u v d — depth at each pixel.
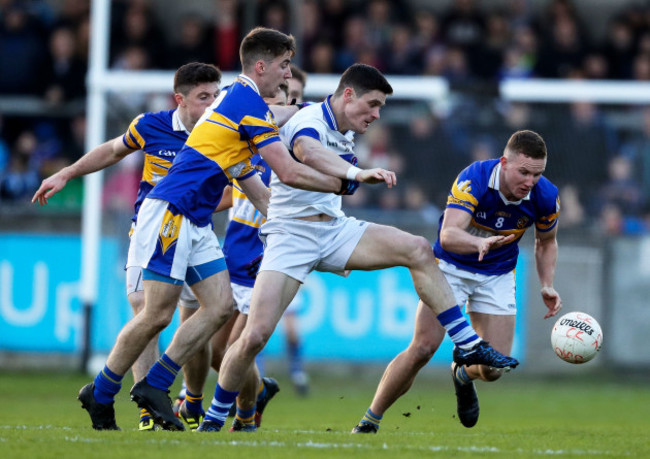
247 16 54.66
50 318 48.31
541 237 24.34
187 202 21.05
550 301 24.14
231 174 21.58
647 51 59.88
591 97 50.88
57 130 57.41
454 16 59.88
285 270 21.06
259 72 21.62
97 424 21.55
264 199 21.86
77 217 48.78
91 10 59.06
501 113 51.22
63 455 16.45
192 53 56.47
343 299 47.28
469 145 51.06
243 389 22.73
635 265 49.19
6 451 16.92
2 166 56.78
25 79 57.72
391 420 31.06
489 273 24.41
